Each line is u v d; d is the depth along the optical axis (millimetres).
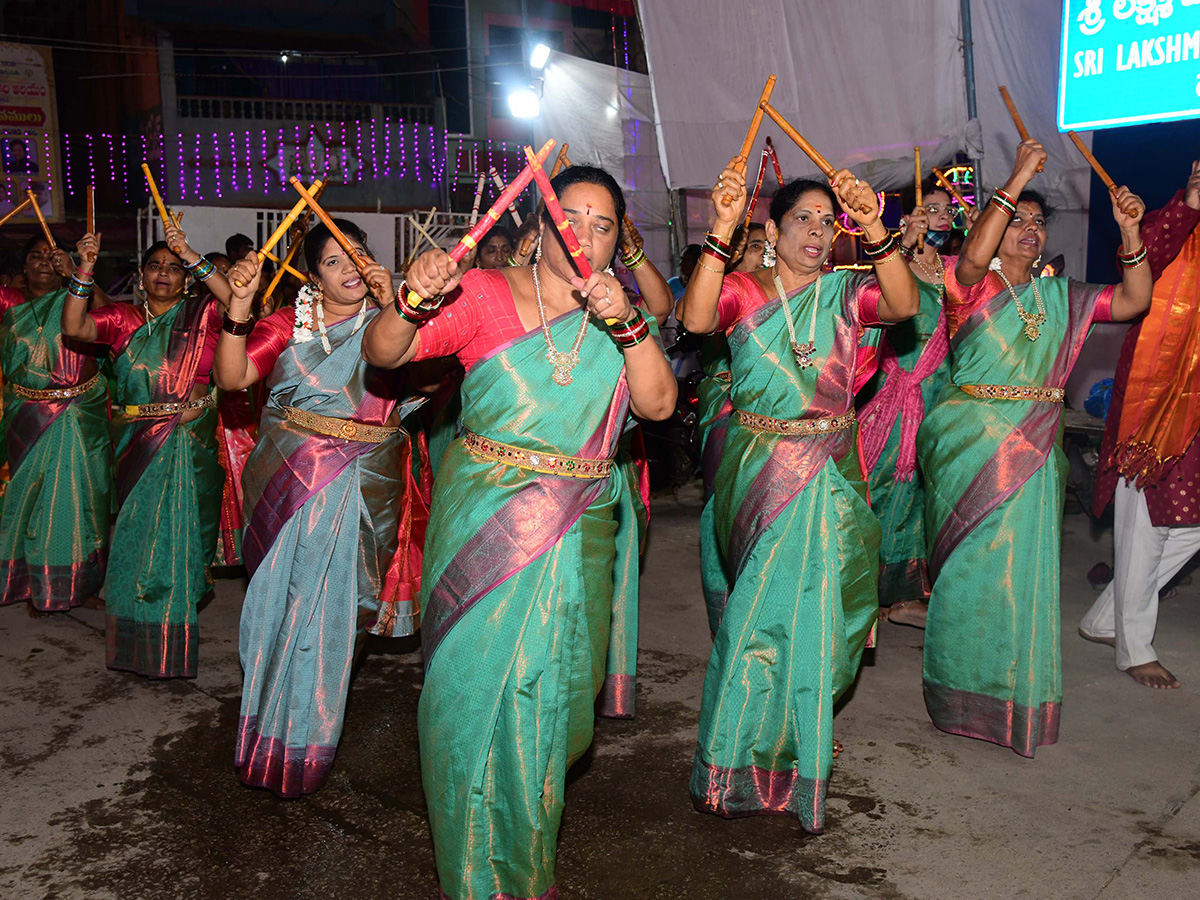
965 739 3652
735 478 3102
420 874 2895
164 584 4176
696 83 7992
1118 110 5793
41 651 4605
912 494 4742
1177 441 3906
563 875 2855
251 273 3076
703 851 2969
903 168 7418
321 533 3279
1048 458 3492
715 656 3133
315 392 3299
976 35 7148
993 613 3521
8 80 16406
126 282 10586
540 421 2402
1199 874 2814
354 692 4152
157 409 4156
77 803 3273
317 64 19516
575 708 2533
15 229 16656
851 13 7234
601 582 2547
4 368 5016
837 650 3014
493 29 19656
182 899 2777
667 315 3424
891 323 2979
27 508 5012
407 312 2186
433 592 2500
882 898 2729
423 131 18375
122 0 17875
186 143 17531
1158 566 4094
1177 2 5477
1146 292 3475
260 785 3289
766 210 8250
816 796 2979
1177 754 3521
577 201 2348
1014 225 3533
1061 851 2934
